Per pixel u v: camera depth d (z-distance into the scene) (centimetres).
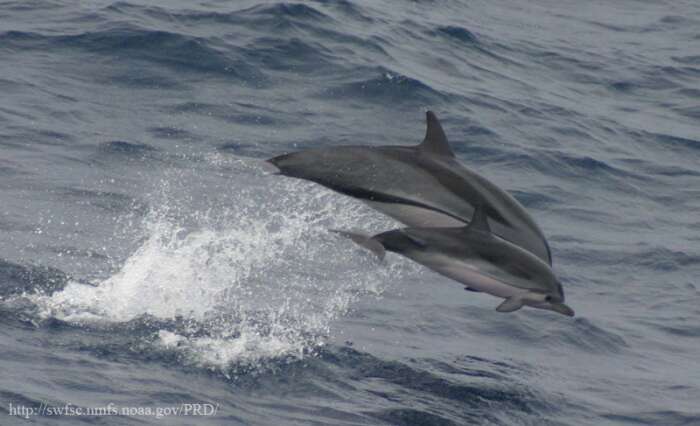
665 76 7812
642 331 4550
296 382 3681
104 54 6456
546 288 3145
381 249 3089
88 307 3984
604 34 8556
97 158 5419
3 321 3788
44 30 6656
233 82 6378
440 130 3447
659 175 6319
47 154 5388
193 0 7262
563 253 5222
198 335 3891
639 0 9575
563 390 3928
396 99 6519
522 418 3669
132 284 4197
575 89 7425
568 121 6788
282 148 5791
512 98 6950
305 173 3350
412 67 6988
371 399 3638
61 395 3344
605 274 5075
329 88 6494
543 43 8112
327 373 3775
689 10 9350
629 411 3841
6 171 5153
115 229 4738
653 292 4947
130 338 3803
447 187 3344
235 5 7225
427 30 7694
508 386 3881
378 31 7369
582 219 5650
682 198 6066
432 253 3130
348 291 4481
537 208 5703
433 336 4234
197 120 5941
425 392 3741
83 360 3603
